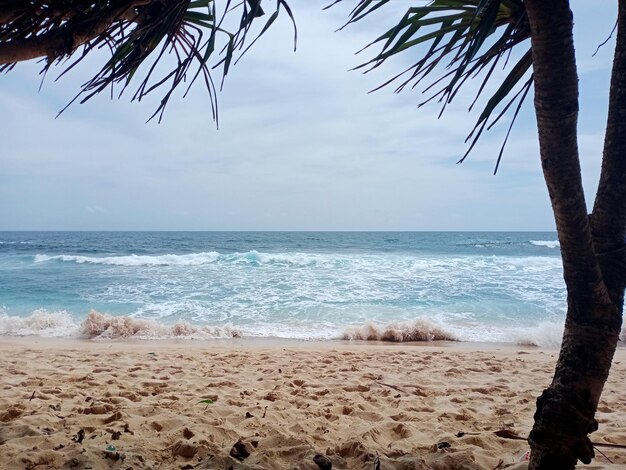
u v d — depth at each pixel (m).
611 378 5.47
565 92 1.39
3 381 4.68
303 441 2.80
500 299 13.08
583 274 1.56
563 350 1.65
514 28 1.53
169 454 2.66
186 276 17.22
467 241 48.69
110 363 5.96
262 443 2.81
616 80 1.61
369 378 5.30
